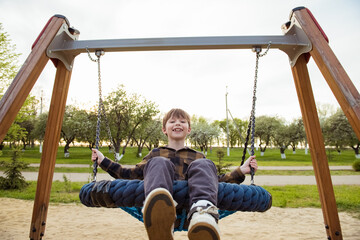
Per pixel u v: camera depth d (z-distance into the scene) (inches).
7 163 399.5
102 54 102.3
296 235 189.5
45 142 108.4
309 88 108.9
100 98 97.2
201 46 99.7
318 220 236.4
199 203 54.1
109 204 66.9
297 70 109.0
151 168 59.5
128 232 194.7
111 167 84.2
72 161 949.2
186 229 75.0
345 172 635.5
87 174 576.4
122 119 964.0
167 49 102.2
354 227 207.9
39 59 93.0
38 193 106.6
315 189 388.8
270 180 507.8
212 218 50.3
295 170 696.4
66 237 178.9
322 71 90.7
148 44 100.1
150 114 984.3
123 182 66.5
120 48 100.8
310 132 109.5
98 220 230.7
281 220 237.1
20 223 211.0
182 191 60.8
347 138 1215.6
